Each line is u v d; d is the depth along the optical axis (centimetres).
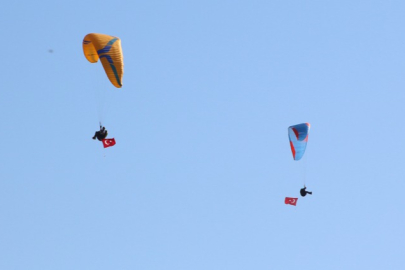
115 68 19312
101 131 17950
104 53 19350
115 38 19700
